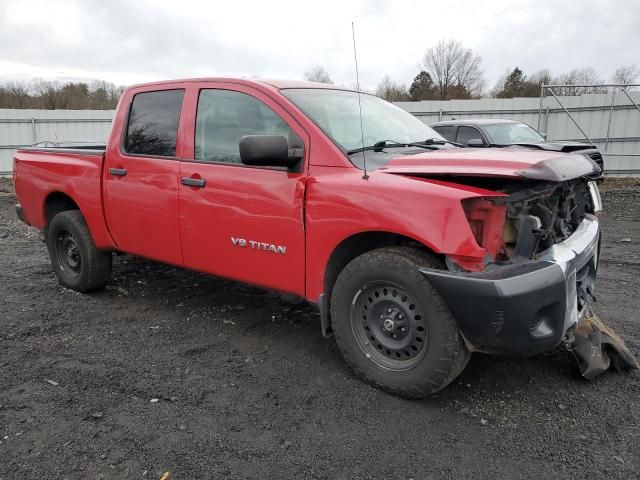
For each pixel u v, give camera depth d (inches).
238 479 96.3
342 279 127.3
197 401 123.0
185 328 169.5
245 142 122.4
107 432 110.4
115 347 154.6
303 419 115.8
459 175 113.3
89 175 186.7
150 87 171.8
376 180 120.1
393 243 129.6
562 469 98.6
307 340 159.3
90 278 198.7
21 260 267.9
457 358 113.8
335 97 156.2
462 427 112.5
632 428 110.9
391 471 98.7
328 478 96.8
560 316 113.0
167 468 99.0
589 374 128.6
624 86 577.6
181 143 159.8
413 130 163.9
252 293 204.1
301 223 131.9
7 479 95.4
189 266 162.7
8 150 799.1
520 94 1544.0
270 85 146.7
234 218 145.3
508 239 117.3
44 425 112.8
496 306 104.7
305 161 132.6
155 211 166.6
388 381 123.5
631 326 167.2
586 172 124.0
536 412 117.7
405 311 119.4
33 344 156.3
